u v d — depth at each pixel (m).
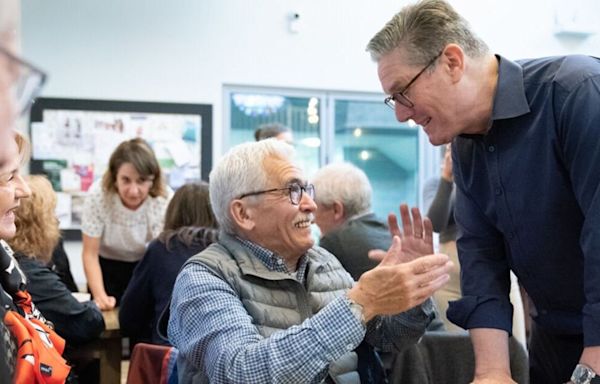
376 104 5.43
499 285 1.54
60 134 4.60
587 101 1.25
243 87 5.07
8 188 1.54
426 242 1.44
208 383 1.42
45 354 1.29
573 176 1.29
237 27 4.98
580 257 1.39
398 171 5.54
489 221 1.54
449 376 1.85
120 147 3.19
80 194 4.64
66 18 4.63
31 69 0.60
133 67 4.76
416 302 1.24
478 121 1.39
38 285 2.17
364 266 2.05
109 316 2.76
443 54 1.31
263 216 1.53
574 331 1.48
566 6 5.61
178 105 4.83
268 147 1.58
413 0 1.56
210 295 1.42
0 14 0.56
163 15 4.82
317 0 5.17
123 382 3.44
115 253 3.32
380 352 1.83
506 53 5.51
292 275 1.58
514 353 1.87
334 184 2.26
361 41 5.27
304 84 5.15
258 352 1.25
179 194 2.48
